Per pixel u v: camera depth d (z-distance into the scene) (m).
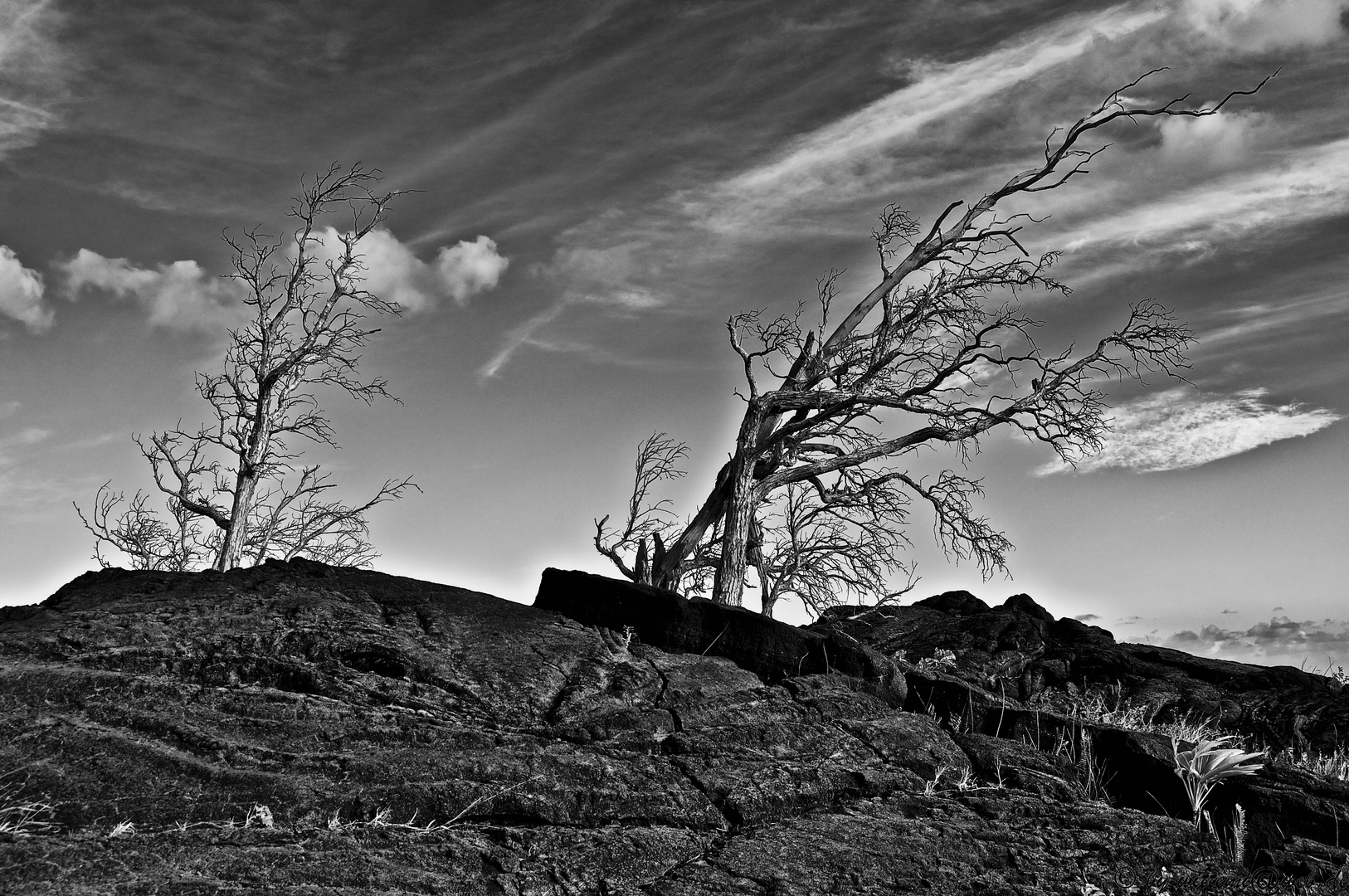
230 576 10.39
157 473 25.25
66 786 6.48
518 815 6.92
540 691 8.71
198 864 5.79
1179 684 18.39
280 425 24.94
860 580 21.62
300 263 25.08
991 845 7.36
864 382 20.69
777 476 20.77
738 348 22.02
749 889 6.42
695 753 8.17
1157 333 20.95
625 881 6.37
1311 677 18.30
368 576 10.65
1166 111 22.00
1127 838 7.68
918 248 22.97
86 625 8.73
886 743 8.80
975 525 21.80
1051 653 20.00
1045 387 20.89
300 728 7.60
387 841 6.32
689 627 10.49
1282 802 8.20
